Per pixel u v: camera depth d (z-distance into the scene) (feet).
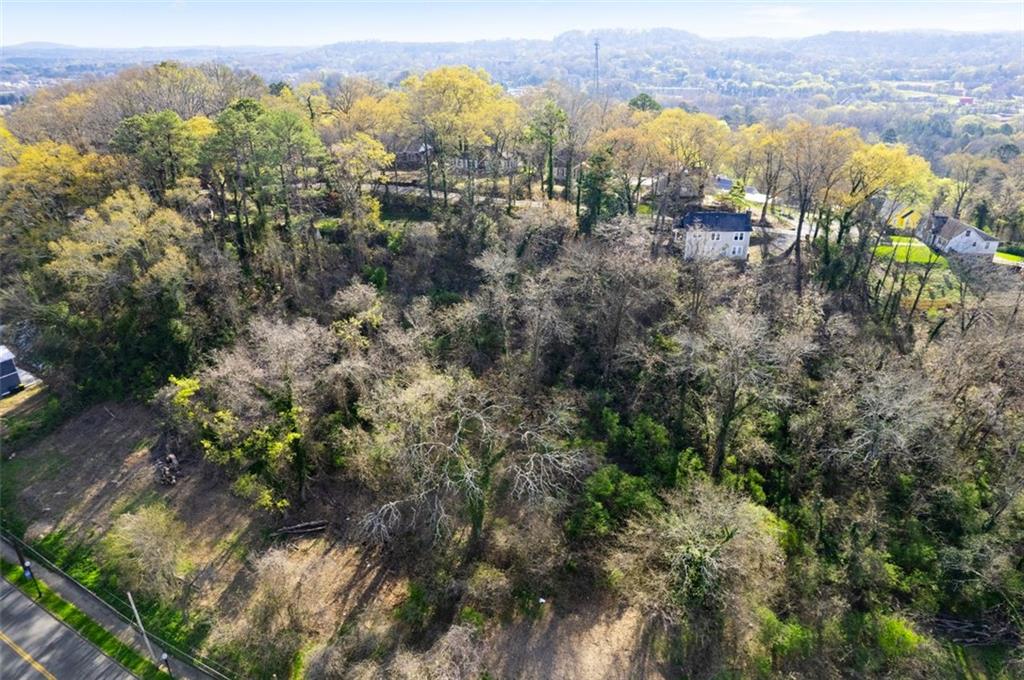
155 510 123.03
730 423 144.97
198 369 157.89
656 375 159.63
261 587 116.78
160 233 167.63
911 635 106.52
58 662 104.88
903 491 137.08
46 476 143.54
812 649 105.29
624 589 113.70
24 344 192.95
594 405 152.15
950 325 186.80
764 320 152.35
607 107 337.72
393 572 121.80
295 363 132.98
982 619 116.67
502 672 104.42
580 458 124.57
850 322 184.24
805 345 145.28
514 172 256.11
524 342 167.02
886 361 161.58
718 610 107.24
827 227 222.48
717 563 104.06
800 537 125.90
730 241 225.97
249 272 186.09
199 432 142.61
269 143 187.93
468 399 136.67
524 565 119.24
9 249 181.98
